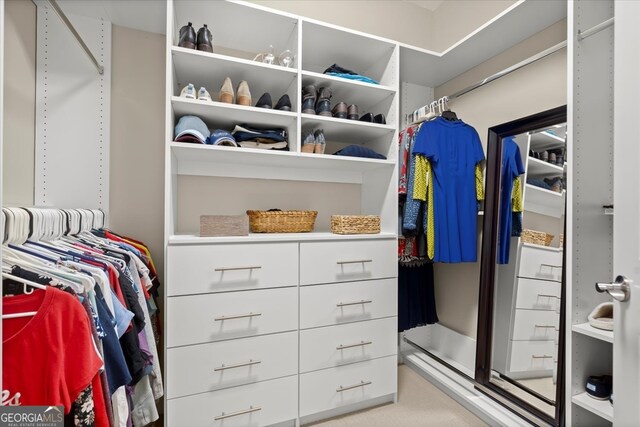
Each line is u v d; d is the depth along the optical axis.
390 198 1.88
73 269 0.85
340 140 2.12
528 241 1.65
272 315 1.50
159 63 1.75
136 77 1.71
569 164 1.24
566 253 1.25
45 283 0.73
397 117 1.85
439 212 1.81
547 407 1.49
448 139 1.87
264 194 1.95
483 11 2.05
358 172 2.19
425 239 1.87
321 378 1.60
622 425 0.98
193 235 1.54
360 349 1.69
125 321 0.92
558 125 1.55
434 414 1.69
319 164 1.89
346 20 2.18
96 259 0.99
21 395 0.65
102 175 1.62
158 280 1.60
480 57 2.00
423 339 2.39
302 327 1.56
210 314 1.39
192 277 1.37
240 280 1.44
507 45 1.87
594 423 1.28
